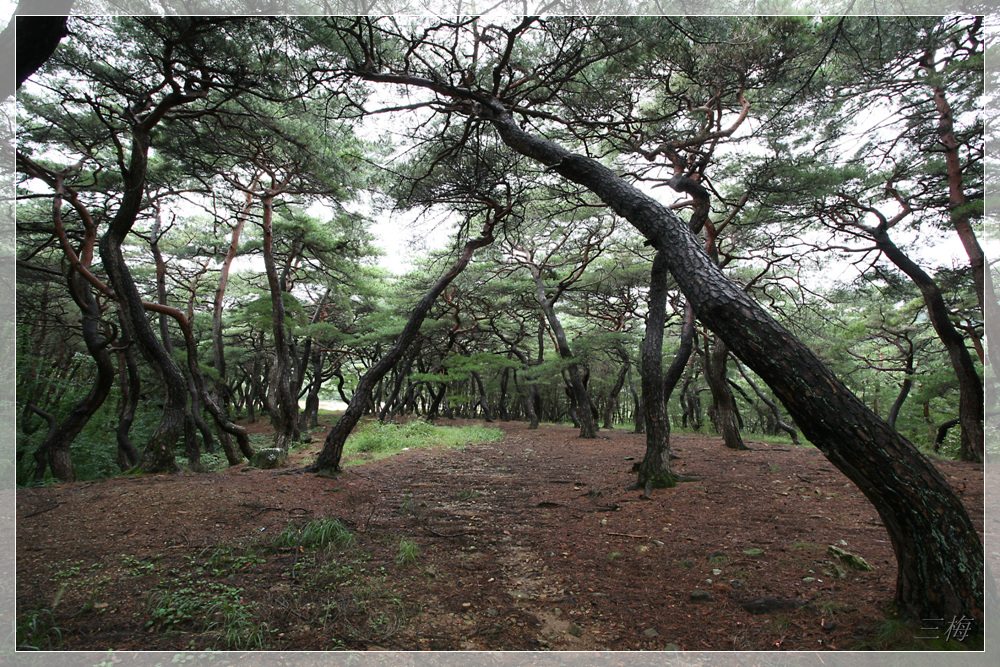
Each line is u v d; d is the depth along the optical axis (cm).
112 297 866
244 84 666
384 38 619
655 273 787
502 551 485
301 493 703
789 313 1664
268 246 1229
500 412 3222
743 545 476
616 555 462
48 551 443
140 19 571
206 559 430
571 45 618
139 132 753
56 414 1285
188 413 998
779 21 617
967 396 1090
